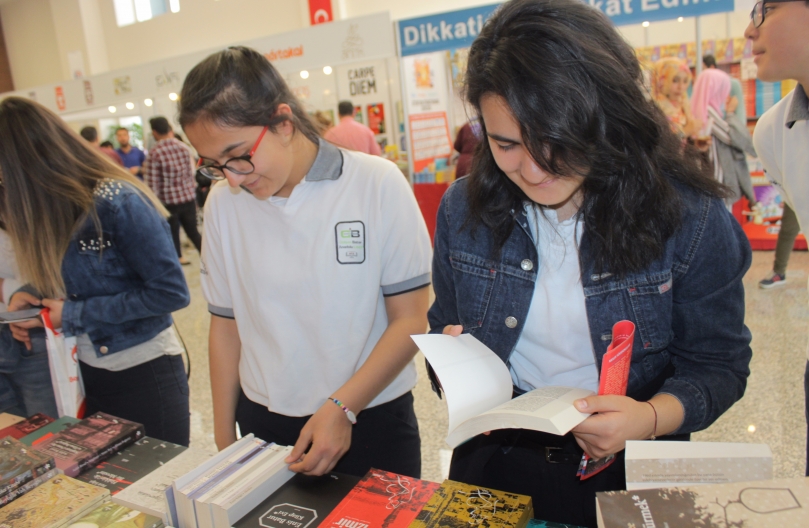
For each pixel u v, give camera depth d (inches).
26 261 56.6
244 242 48.4
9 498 35.3
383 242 46.8
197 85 38.7
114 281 58.8
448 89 223.1
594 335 36.1
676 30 208.5
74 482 36.4
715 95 176.9
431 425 99.8
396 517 32.6
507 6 28.7
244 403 52.2
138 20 371.2
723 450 26.3
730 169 181.0
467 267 39.5
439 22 177.6
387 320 50.3
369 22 187.3
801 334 118.6
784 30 35.5
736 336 34.3
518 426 26.5
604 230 32.4
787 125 42.1
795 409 92.4
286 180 44.0
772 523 21.9
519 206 36.6
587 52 26.9
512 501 32.2
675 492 23.8
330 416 41.4
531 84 26.4
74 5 379.2
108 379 59.6
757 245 187.8
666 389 33.7
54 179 54.7
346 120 218.8
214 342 53.7
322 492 36.1
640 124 28.9
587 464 32.9
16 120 53.9
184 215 250.7
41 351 59.4
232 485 34.7
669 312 34.9
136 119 307.4
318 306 46.4
